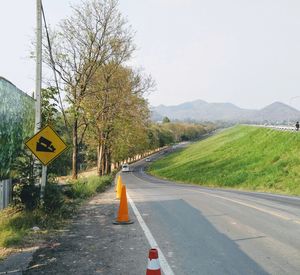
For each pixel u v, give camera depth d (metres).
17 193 12.79
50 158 12.14
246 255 7.82
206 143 109.69
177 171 67.19
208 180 43.22
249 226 10.97
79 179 26.66
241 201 17.61
